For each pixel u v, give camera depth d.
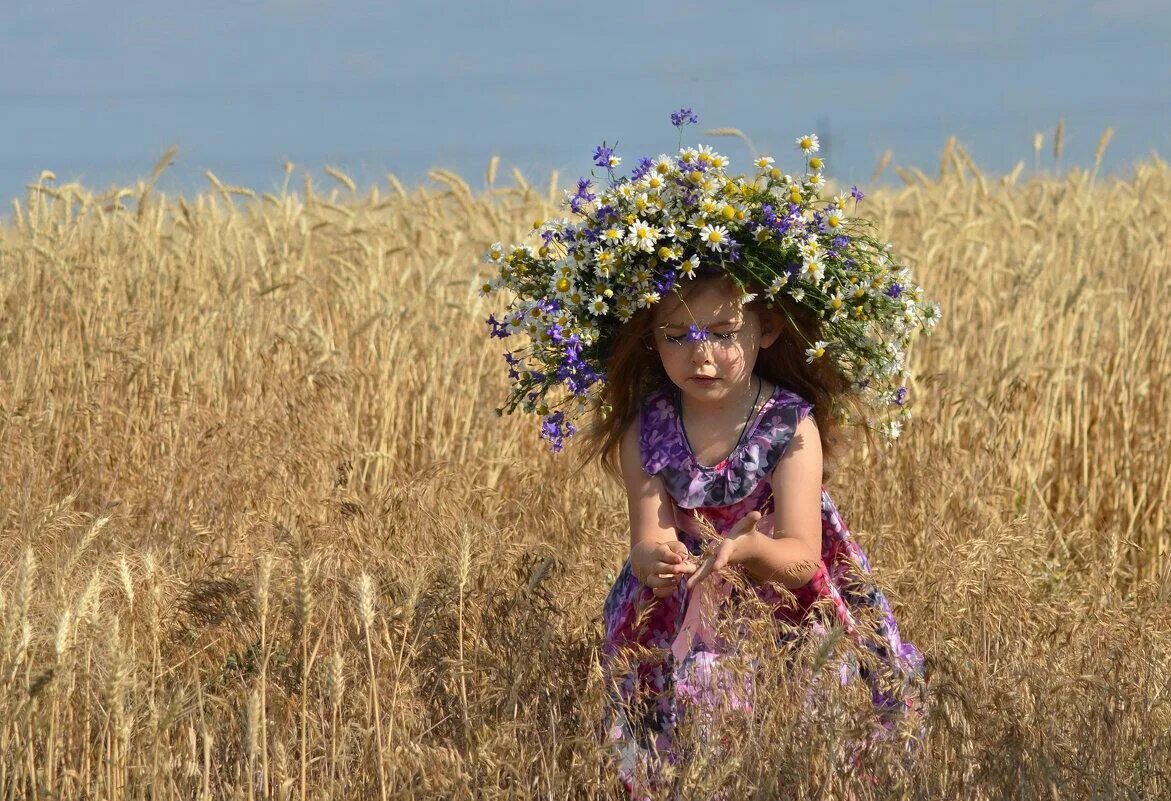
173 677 3.37
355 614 3.42
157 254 8.12
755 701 2.82
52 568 3.87
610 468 3.56
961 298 7.69
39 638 3.13
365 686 3.22
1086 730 3.03
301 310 7.70
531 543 4.54
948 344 6.75
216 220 9.00
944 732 2.89
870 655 2.88
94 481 5.76
